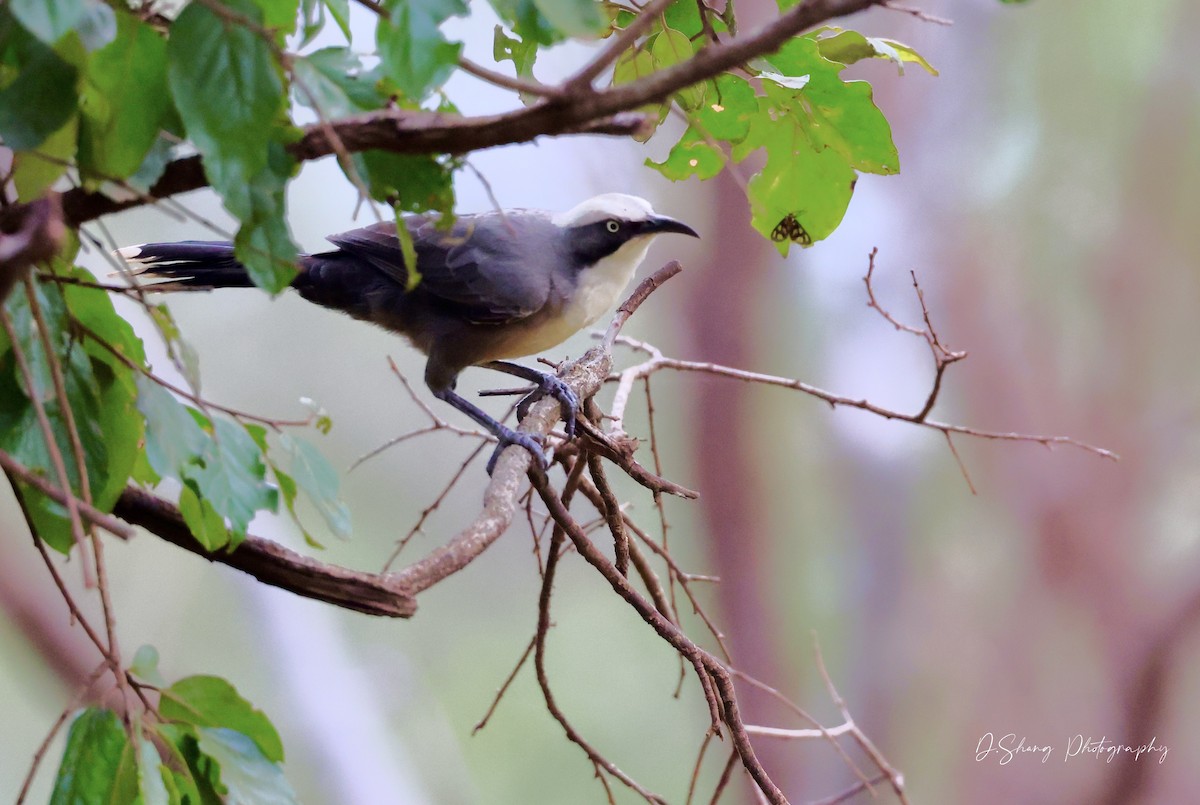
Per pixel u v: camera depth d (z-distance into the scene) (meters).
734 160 5.48
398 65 2.89
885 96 17.58
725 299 17.55
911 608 18.36
